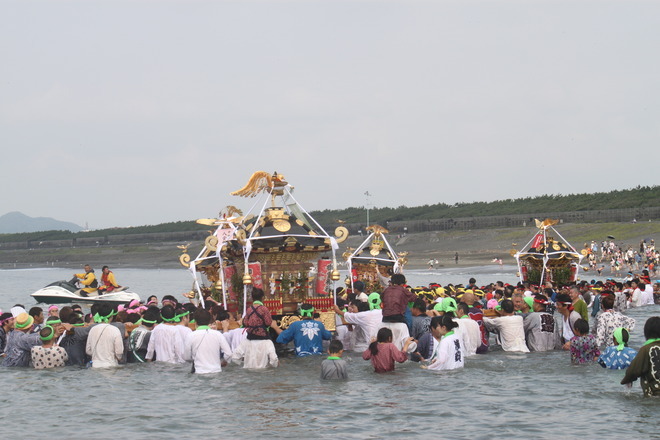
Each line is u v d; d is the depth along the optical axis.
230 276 18.36
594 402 11.48
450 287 22.81
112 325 15.66
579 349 14.69
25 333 15.73
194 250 142.75
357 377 13.89
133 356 15.87
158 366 15.36
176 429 10.43
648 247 67.31
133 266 128.50
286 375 14.16
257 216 18.06
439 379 13.55
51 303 36.62
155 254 144.75
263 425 10.55
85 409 11.66
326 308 17.61
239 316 17.97
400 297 15.99
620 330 13.78
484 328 16.86
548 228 29.62
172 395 12.59
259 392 12.68
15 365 15.53
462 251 97.62
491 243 101.56
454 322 14.66
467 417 10.84
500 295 20.77
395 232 128.25
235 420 10.85
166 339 15.74
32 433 10.31
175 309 16.92
